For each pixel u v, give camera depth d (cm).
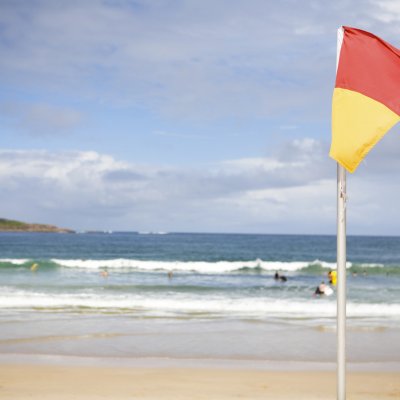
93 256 6228
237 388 937
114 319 1727
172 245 8912
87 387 928
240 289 2733
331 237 14300
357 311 1925
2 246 8206
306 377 1031
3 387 920
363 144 553
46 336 1443
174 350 1291
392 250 7925
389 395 905
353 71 562
